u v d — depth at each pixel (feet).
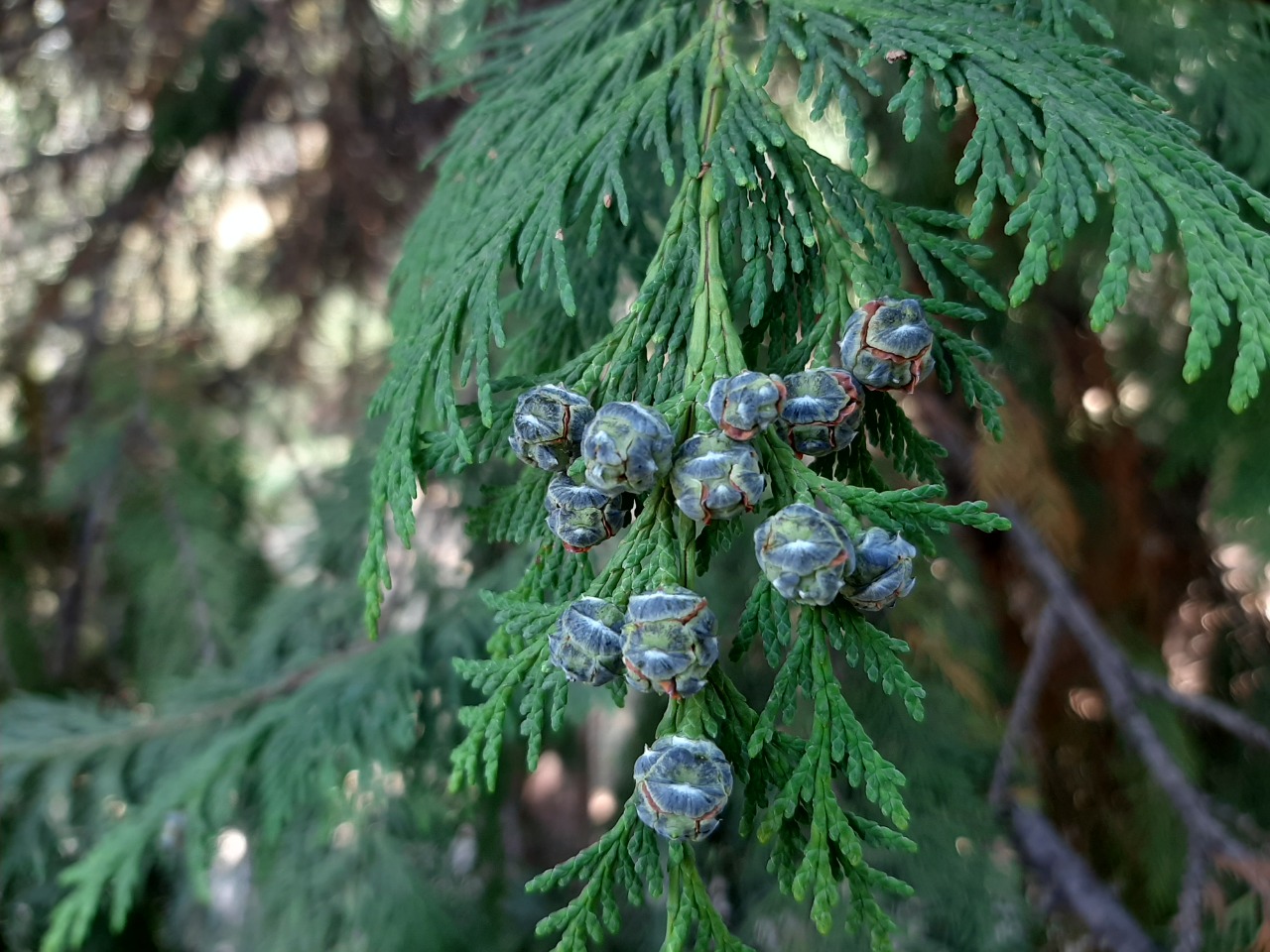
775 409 0.33
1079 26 0.57
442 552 1.02
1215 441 0.76
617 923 0.36
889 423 0.42
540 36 0.59
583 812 1.36
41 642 1.18
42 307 1.19
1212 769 0.99
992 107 0.39
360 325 1.34
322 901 0.78
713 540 0.38
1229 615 1.03
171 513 1.12
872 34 0.42
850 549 0.33
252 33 1.07
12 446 1.22
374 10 1.05
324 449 1.59
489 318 0.41
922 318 0.36
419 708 0.79
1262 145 0.56
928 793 0.74
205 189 1.18
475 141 0.52
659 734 0.34
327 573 0.98
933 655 0.81
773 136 0.42
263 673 0.89
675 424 0.37
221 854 1.03
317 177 1.17
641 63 0.48
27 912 0.86
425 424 0.53
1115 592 0.99
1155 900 0.89
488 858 0.93
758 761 0.36
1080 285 0.82
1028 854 0.88
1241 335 0.35
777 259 0.41
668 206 0.59
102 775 0.79
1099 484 0.95
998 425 0.39
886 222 0.42
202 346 1.27
